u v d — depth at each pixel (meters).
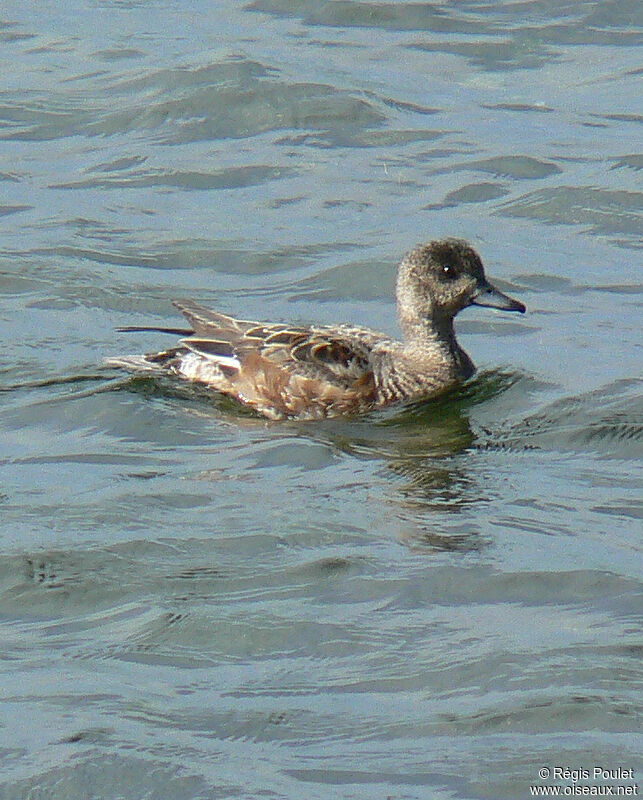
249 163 22.64
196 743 9.88
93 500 13.43
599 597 11.62
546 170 22.33
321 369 15.95
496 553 12.37
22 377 16.48
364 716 10.16
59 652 11.03
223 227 20.75
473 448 14.84
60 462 14.41
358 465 14.43
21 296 18.70
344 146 23.25
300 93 24.47
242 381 16.17
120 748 9.79
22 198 21.61
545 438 14.99
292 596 11.75
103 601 11.74
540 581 11.88
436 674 10.62
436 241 16.62
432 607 11.57
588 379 16.41
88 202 21.52
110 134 23.69
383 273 19.39
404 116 24.09
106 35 27.36
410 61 26.20
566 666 10.62
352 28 27.62
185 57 25.95
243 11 28.48
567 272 19.44
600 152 22.91
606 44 26.92
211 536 12.71
